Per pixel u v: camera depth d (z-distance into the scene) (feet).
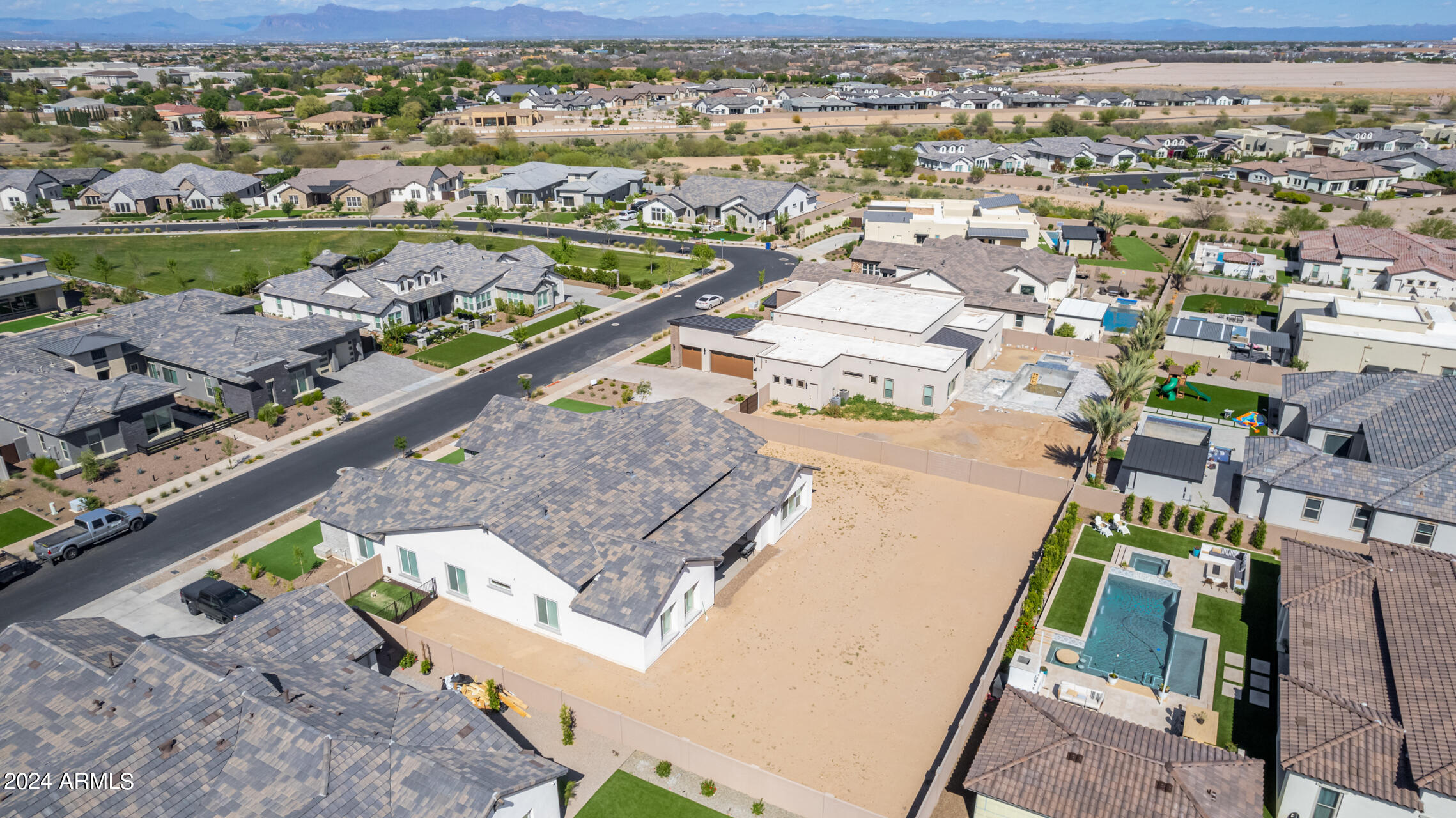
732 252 374.63
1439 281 286.66
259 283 311.88
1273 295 302.66
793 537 155.84
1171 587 140.26
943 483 175.32
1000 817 91.86
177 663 99.81
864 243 326.85
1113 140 599.57
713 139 637.71
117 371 223.30
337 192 465.06
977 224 361.10
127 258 368.07
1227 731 108.37
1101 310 265.13
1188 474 161.79
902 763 105.50
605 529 131.34
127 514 159.43
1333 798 90.48
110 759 85.10
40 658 104.37
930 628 130.72
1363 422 174.91
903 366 209.77
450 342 261.65
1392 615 111.96
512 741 98.12
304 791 85.97
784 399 217.36
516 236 408.67
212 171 483.51
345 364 241.14
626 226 426.51
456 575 135.33
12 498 172.24
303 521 163.12
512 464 148.36
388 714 98.89
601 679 120.06
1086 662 123.54
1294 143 586.86
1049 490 167.94
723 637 128.77
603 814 98.02
